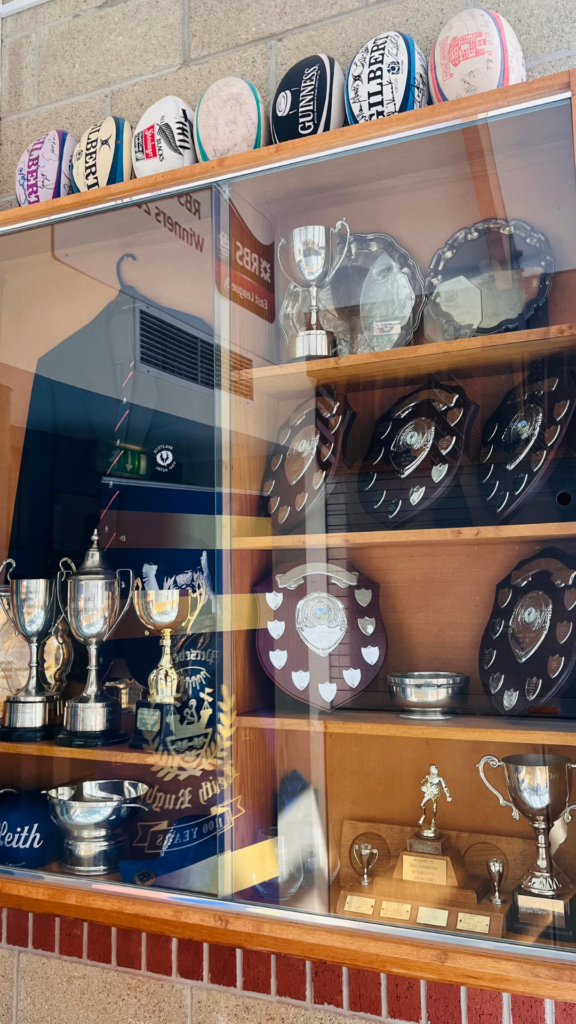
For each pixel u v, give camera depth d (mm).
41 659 1322
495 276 1093
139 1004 1401
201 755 1168
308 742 1132
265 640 1166
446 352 1106
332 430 1170
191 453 1247
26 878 1226
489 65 1104
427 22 1314
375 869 1070
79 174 1407
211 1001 1345
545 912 954
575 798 985
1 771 1312
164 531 1251
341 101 1219
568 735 996
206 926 1126
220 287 1240
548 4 1232
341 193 1195
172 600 1228
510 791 1028
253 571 1184
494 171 1101
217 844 1127
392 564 1128
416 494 1112
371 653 1120
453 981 977
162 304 1295
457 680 1069
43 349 1396
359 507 1144
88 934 1458
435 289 1135
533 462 1051
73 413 1364
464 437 1101
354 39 1374
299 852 1096
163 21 1560
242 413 1218
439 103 1090
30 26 1700
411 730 1080
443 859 1033
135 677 1240
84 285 1374
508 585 1066
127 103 1581
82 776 1246
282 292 1214
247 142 1279
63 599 1318
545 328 1045
